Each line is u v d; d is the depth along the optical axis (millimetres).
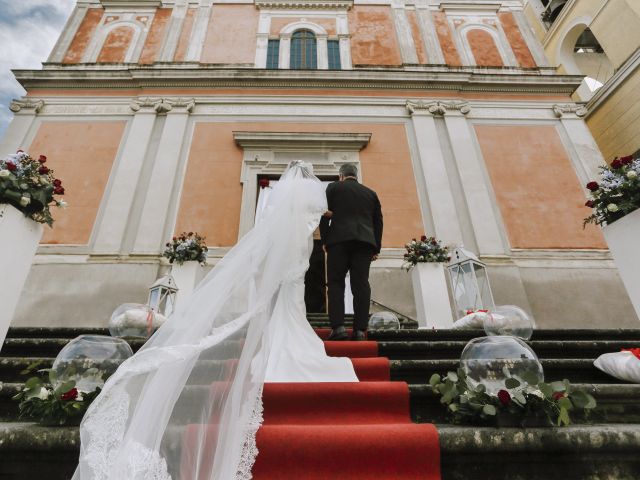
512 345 1915
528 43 11031
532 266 7430
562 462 1562
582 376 2430
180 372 1435
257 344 1777
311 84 9633
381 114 9336
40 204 2805
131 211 7648
